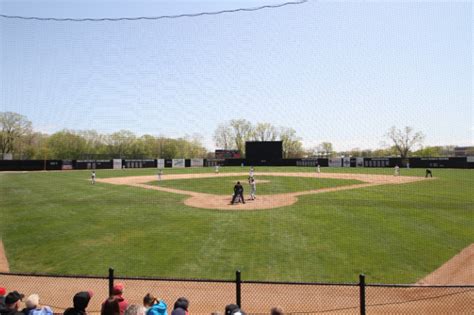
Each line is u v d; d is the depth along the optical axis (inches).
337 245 497.4
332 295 345.1
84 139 2497.5
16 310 208.8
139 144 2736.2
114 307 190.4
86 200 941.2
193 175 1866.4
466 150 2450.8
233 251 477.4
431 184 1270.9
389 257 446.3
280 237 542.9
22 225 649.0
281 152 2618.1
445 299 332.5
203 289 365.4
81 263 442.0
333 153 2733.8
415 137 2229.3
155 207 828.6
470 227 594.2
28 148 2664.9
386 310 310.3
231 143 3403.1
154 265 429.4
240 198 974.4
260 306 325.1
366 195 991.6
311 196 989.8
